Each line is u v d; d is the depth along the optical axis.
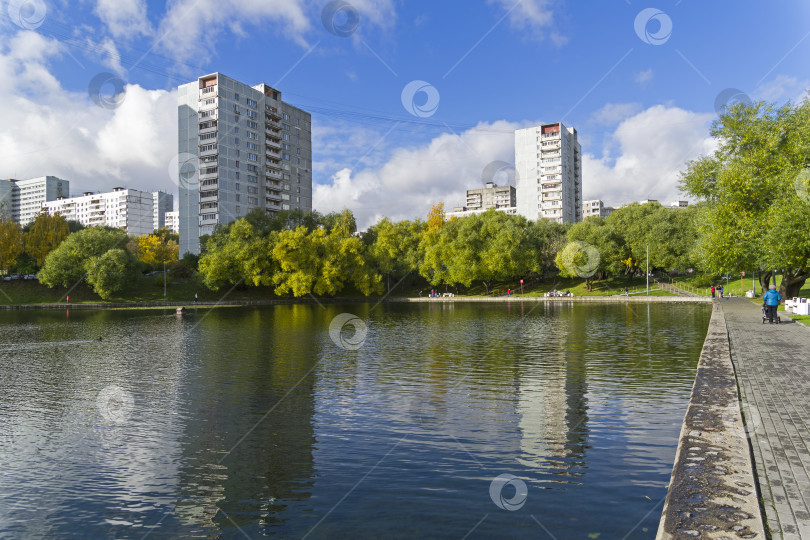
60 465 8.04
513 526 5.69
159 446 8.83
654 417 9.66
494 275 70.56
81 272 63.47
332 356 18.70
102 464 8.05
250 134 92.69
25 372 16.27
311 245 67.12
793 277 32.47
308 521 6.05
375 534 5.67
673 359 16.23
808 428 7.40
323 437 9.05
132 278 65.44
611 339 22.06
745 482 5.37
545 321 32.78
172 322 37.34
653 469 7.17
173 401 11.99
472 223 73.00
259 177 94.56
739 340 17.30
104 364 17.69
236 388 13.30
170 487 7.17
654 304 50.06
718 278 72.12
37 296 63.22
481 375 14.29
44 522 6.25
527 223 85.12
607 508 6.04
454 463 7.63
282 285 65.06
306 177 109.06
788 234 25.31
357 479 7.18
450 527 5.74
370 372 15.23
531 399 11.31
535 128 115.25
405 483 6.98
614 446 8.13
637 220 73.38
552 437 8.65
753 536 4.24
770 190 28.73
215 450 8.56
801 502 5.00
